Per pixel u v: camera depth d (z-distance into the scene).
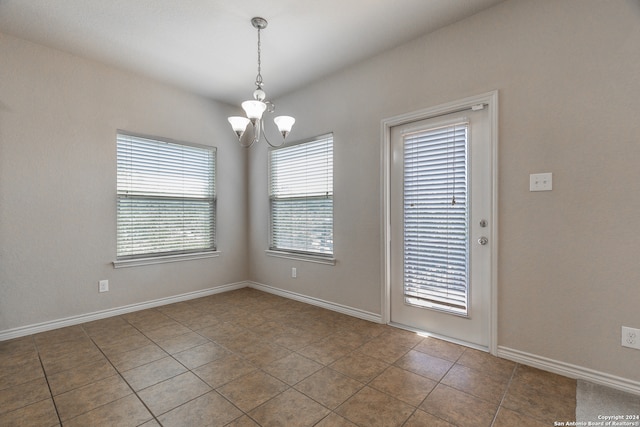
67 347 2.49
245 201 4.43
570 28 1.98
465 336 2.54
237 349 2.46
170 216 3.71
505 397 1.81
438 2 2.23
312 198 3.59
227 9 2.30
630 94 1.80
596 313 1.92
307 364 2.22
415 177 2.78
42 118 2.80
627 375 1.83
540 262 2.10
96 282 3.12
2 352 2.40
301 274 3.73
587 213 1.94
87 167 3.05
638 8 1.78
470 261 2.49
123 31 2.58
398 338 2.64
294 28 2.54
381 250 2.96
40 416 1.66
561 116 2.02
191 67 3.21
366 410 1.71
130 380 2.01
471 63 2.39
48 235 2.84
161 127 3.56
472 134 2.46
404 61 2.77
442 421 1.62
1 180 2.61
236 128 2.46
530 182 2.13
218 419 1.64
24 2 2.21
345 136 3.24
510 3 2.20
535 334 2.14
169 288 3.65
